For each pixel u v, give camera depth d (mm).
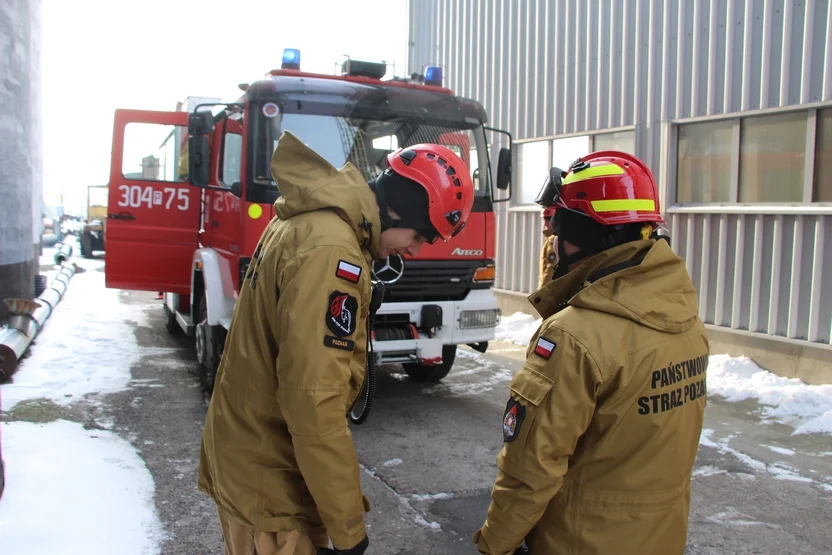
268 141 4941
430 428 5180
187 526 3410
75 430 4730
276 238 1910
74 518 3340
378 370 7129
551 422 1556
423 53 11984
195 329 6367
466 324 5434
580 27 8672
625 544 1586
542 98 9359
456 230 2139
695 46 7207
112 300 11602
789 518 3705
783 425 5297
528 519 1592
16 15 8180
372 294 2135
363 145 5199
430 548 3312
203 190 6426
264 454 1869
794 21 6297
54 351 7207
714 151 7180
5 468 3840
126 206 6371
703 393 1729
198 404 5582
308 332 1710
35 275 11062
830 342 6176
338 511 1725
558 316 1657
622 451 1608
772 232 6590
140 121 6340
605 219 1707
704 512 3770
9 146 8141
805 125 6320
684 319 1655
